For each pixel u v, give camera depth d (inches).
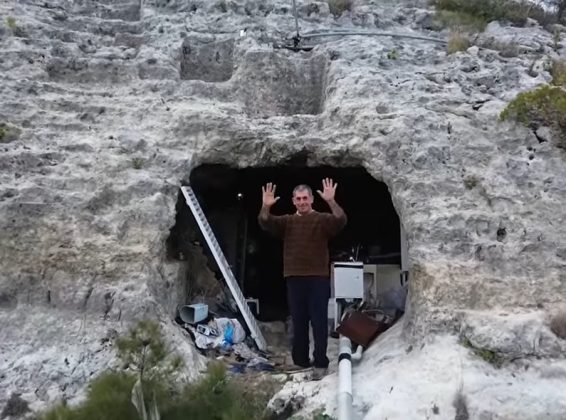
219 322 252.7
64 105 279.7
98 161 255.9
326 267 234.4
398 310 269.3
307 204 234.2
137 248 237.0
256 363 241.1
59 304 226.8
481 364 200.5
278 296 333.7
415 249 232.2
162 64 305.6
